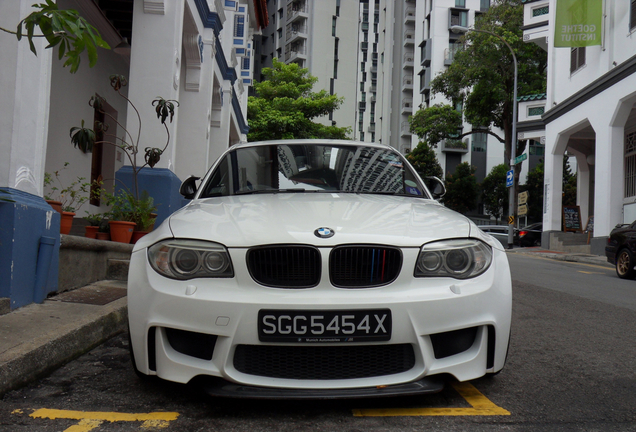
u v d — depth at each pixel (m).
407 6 58.41
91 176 10.02
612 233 10.30
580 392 2.89
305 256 2.54
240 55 16.84
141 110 7.86
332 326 2.44
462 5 48.44
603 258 14.75
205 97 10.73
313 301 2.44
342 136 35.25
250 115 33.12
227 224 2.75
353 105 68.12
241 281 2.51
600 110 16.39
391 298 2.48
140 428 2.31
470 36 27.84
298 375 2.49
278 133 33.12
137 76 7.88
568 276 9.54
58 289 4.52
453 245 2.66
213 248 2.57
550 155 20.17
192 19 9.45
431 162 44.75
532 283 8.00
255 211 2.97
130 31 10.52
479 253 2.72
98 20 9.57
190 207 3.27
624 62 14.86
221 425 2.36
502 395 2.82
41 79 4.27
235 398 2.61
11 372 2.71
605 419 2.49
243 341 2.43
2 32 3.91
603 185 16.11
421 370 2.48
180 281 2.56
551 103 20.19
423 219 2.91
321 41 66.25
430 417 2.49
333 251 2.54
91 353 3.47
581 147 21.14
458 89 29.05
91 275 5.17
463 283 2.61
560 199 19.95
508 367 3.36
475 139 46.38
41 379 2.93
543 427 2.39
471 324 2.56
